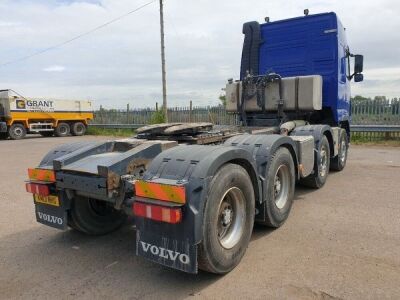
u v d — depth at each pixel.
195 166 3.12
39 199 4.12
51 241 4.41
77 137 23.62
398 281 3.17
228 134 5.10
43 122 23.53
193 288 3.18
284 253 3.80
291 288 3.10
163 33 19.20
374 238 4.16
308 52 7.47
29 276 3.49
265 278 3.29
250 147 4.30
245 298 2.98
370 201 5.68
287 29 7.67
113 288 3.23
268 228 4.56
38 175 4.01
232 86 7.51
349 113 8.76
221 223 3.42
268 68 7.94
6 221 5.21
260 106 7.11
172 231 3.03
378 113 15.65
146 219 3.14
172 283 3.29
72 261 3.83
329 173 8.07
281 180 4.67
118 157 3.71
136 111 24.98
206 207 3.06
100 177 3.53
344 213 5.09
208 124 4.91
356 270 3.38
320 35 7.33
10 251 4.11
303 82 6.68
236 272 3.42
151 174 3.25
